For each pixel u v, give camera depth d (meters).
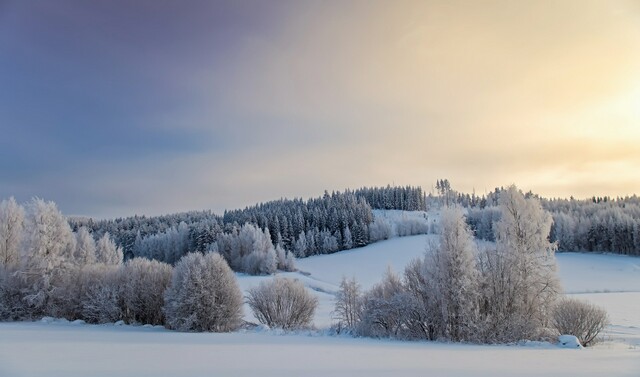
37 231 33.84
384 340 21.23
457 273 22.50
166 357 12.21
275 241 107.94
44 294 32.84
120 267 33.78
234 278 28.55
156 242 103.88
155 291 31.36
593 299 43.66
